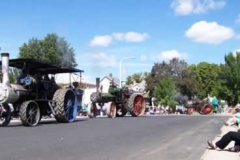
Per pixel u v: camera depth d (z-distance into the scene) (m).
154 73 81.56
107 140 13.21
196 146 12.27
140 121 22.91
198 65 113.81
